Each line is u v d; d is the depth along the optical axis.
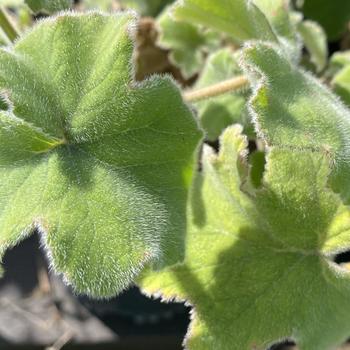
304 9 0.40
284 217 0.24
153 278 0.24
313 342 0.25
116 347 0.41
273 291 0.25
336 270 0.25
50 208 0.20
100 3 0.38
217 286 0.25
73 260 0.20
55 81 0.22
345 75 0.31
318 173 0.24
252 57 0.22
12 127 0.21
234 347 0.24
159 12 0.38
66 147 0.21
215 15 0.27
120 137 0.21
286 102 0.21
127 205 0.20
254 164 0.27
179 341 0.41
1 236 0.20
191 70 0.35
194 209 0.25
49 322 0.42
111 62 0.21
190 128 0.21
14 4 0.32
